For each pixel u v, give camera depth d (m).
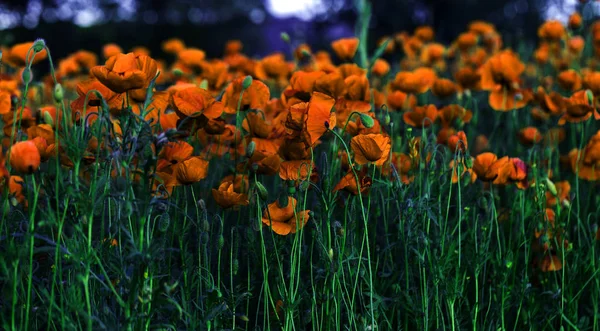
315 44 16.31
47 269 2.10
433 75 3.66
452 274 2.41
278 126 2.42
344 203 2.34
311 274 2.08
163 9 23.34
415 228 2.20
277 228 2.04
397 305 2.31
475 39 5.26
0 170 1.79
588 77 3.00
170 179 2.08
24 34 19.44
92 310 1.90
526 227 2.75
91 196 1.74
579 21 5.04
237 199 2.11
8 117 2.41
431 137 2.41
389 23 17.03
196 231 2.34
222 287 2.36
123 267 1.79
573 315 2.52
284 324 2.21
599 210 2.96
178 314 1.94
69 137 1.85
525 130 3.11
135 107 2.23
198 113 2.13
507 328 2.56
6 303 1.88
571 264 2.71
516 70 3.22
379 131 2.36
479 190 2.68
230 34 21.75
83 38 20.17
